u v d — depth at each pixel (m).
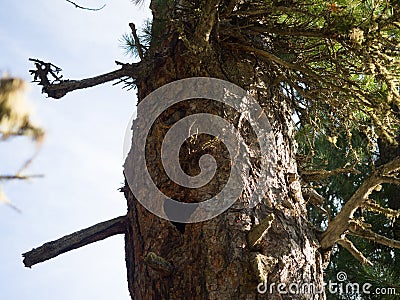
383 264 6.07
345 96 3.15
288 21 3.19
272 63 3.13
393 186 6.39
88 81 3.16
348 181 6.50
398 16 2.76
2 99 0.87
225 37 3.03
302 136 3.82
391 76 2.83
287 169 2.95
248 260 2.49
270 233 2.61
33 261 3.10
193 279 2.51
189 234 2.63
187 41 2.73
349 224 2.90
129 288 2.91
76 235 3.15
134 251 2.88
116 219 3.14
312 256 2.73
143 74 3.07
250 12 2.96
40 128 0.91
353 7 3.03
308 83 3.15
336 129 3.64
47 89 3.14
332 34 2.87
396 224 6.22
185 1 3.02
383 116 2.96
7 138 0.88
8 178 0.94
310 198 3.34
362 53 2.80
